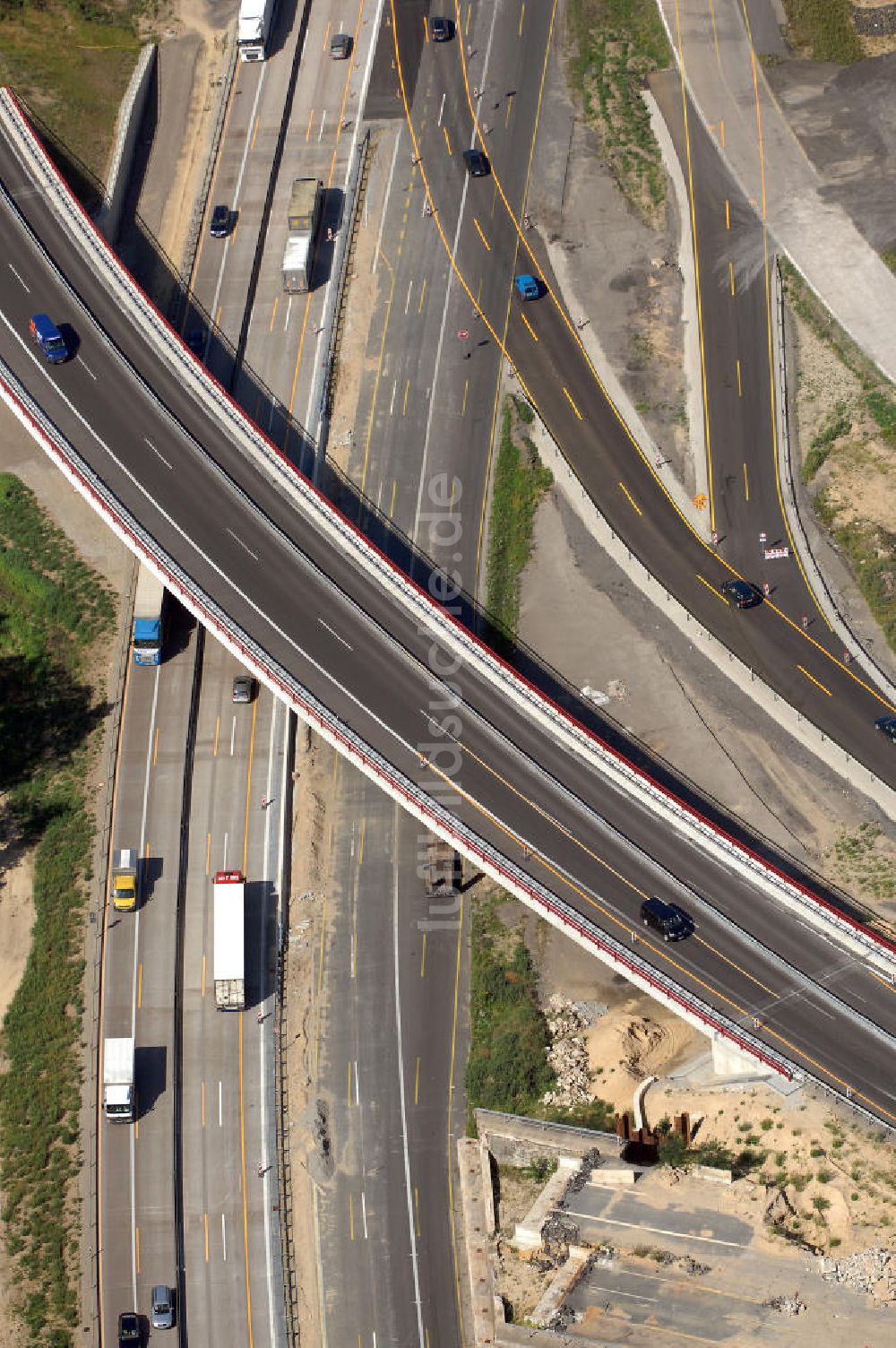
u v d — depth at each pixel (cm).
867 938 16562
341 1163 16450
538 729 17850
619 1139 16075
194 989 17538
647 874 16962
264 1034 17225
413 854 18350
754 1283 15038
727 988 16288
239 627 18312
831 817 18362
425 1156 16438
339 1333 15512
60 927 17975
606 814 17338
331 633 18350
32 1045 17250
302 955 17725
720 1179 15625
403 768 17488
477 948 17688
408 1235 15975
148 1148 16575
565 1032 17038
